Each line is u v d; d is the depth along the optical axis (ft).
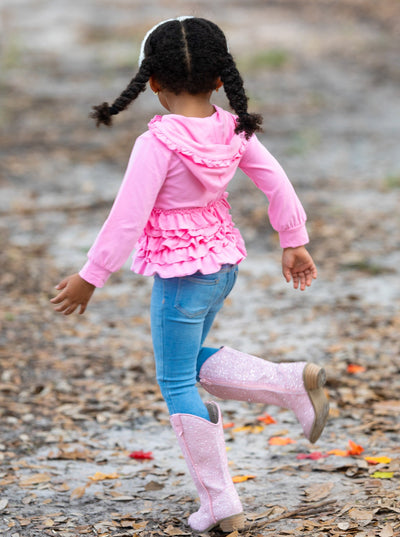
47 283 57.52
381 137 105.09
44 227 71.15
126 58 157.38
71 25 198.90
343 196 79.61
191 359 24.70
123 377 42.01
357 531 24.25
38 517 26.91
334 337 46.44
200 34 23.32
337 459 30.91
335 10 212.64
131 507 27.73
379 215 72.49
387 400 37.42
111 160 95.91
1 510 27.53
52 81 141.28
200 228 23.93
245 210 75.41
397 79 139.95
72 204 78.59
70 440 34.47
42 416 37.19
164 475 30.63
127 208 22.97
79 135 107.65
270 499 27.53
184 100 23.81
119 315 51.83
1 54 162.91
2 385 40.70
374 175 87.61
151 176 23.03
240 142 24.16
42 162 94.89
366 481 28.37
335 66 151.64
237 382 25.22
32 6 230.68
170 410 24.85
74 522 26.61
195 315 24.16
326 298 53.52
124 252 23.16
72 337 47.93
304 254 25.22
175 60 23.20
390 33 181.37
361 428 34.24
